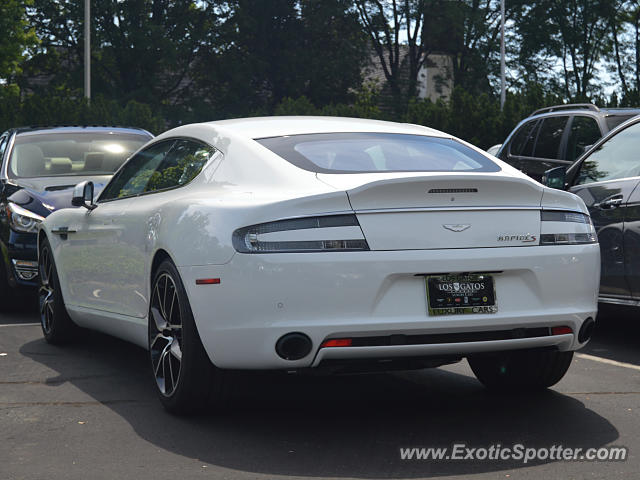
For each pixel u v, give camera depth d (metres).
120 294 5.31
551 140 10.03
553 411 4.66
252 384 5.36
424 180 4.02
